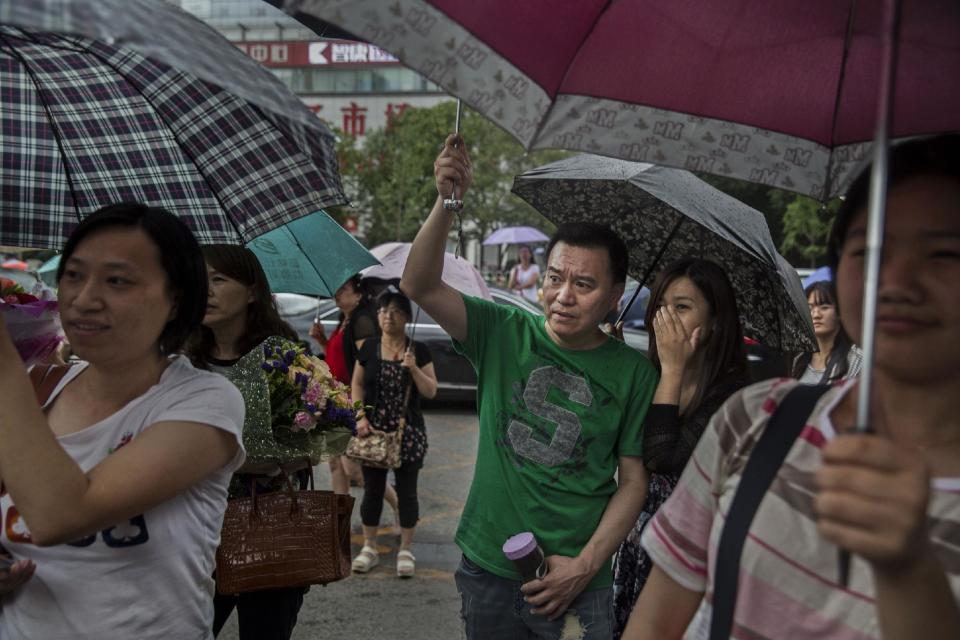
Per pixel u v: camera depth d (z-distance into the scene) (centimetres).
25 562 161
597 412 237
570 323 237
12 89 206
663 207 309
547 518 234
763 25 156
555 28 149
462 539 244
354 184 3609
